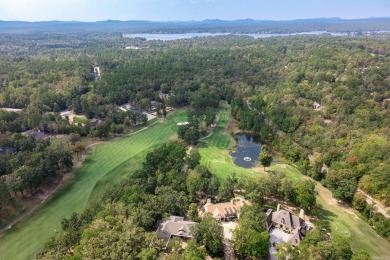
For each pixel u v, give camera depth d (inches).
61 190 4579.2
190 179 4185.5
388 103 7470.5
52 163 4781.0
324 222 3673.7
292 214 3708.2
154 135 6830.7
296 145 6087.6
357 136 5841.5
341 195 4298.7
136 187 3956.7
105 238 2775.6
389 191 4234.7
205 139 6766.7
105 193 4156.0
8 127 6422.2
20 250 3400.6
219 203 3951.8
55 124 6702.8
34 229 3742.6
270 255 3179.1
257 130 7012.8
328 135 6082.7
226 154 6063.0
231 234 3462.1
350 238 3631.9
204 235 3120.1
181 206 3762.3
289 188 4116.6
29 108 7401.6
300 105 7780.5
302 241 3154.5
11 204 4104.3
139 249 2787.9
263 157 5251.0
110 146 6156.5
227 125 7691.9
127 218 3373.5
